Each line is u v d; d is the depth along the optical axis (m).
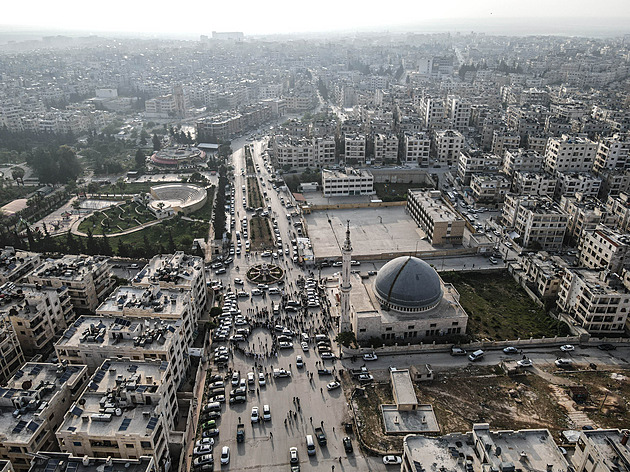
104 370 124.69
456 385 147.25
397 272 172.12
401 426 130.38
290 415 135.50
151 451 106.50
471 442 104.44
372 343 163.00
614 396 142.12
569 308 180.25
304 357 159.75
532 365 156.00
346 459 121.62
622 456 99.81
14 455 109.19
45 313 160.00
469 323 179.00
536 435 104.50
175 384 139.25
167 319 150.12
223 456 121.19
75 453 107.56
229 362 157.00
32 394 118.38
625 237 194.75
